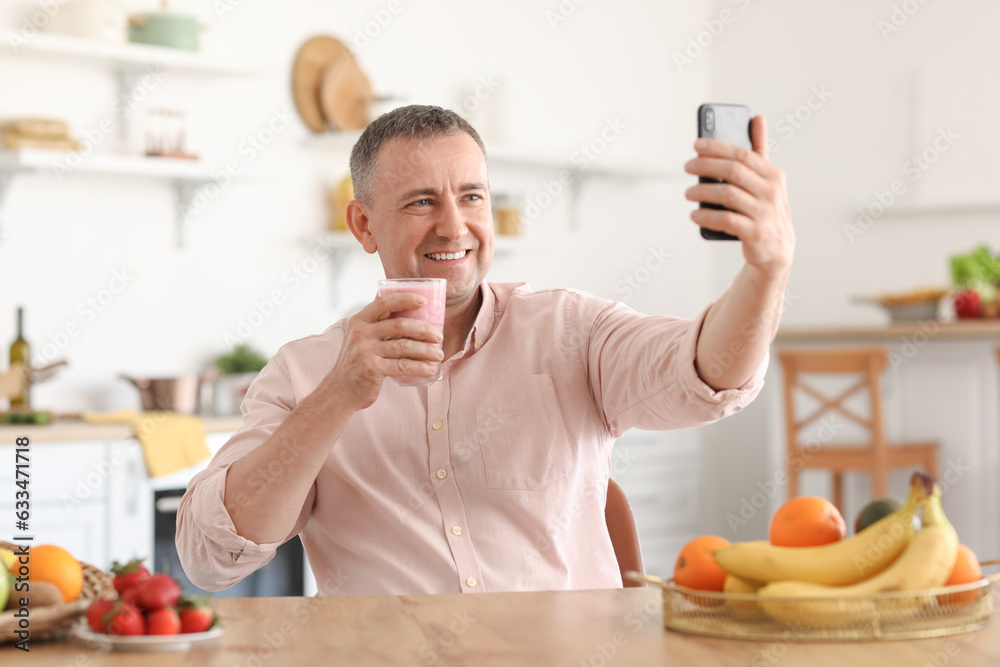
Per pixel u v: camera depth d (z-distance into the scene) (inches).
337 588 60.4
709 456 200.5
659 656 34.3
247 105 150.3
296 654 35.5
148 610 38.1
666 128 199.5
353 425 60.3
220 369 141.0
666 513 179.9
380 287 49.0
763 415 193.0
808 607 35.2
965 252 196.4
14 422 120.7
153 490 122.5
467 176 61.1
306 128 156.0
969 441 149.7
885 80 201.0
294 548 130.3
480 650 35.5
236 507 49.8
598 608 41.4
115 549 119.6
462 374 62.1
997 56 193.0
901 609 35.6
